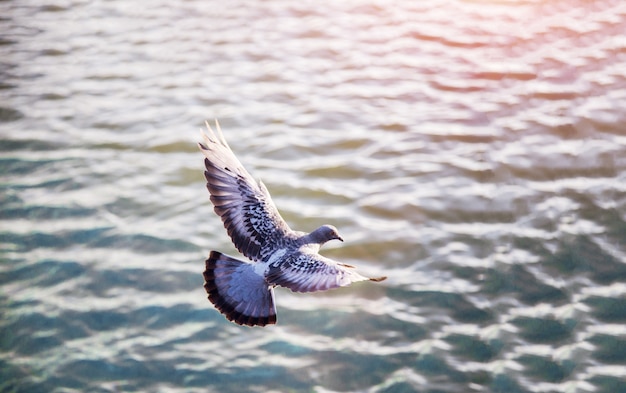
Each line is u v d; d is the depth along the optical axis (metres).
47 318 14.09
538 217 16.02
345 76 20.58
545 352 13.32
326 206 16.38
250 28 22.80
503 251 15.27
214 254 7.40
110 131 18.64
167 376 13.12
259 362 13.30
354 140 18.23
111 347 13.60
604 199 16.36
